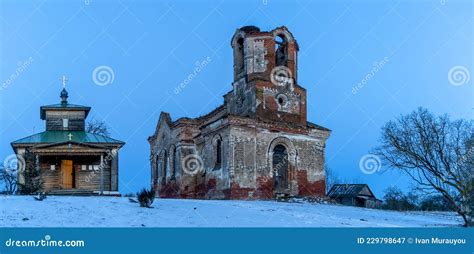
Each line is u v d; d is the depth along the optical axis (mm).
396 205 60562
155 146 56938
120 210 28375
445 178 36438
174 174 50531
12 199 31203
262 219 27844
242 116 42969
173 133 51156
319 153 46719
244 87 46375
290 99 46469
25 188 40938
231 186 41500
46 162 43906
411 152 38000
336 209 38344
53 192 41906
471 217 32562
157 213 28078
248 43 46312
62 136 45344
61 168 44094
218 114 50000
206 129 45719
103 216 26109
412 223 32250
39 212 26141
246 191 42062
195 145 49281
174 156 50969
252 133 43250
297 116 46625
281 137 44688
